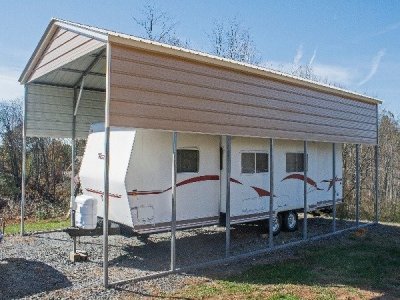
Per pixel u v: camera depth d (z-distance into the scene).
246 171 9.88
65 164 22.31
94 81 10.42
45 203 17.81
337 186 13.45
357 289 6.55
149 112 6.61
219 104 7.87
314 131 10.48
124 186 7.68
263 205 10.35
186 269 7.27
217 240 9.89
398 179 27.11
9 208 16.64
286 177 11.14
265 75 8.91
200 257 8.20
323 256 8.63
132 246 8.96
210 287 6.41
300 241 9.81
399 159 27.38
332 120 11.23
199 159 8.91
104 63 9.12
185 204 8.62
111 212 8.30
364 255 8.79
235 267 7.64
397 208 20.30
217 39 27.80
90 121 11.09
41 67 8.95
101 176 8.76
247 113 8.49
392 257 8.69
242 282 6.73
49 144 21.97
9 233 10.05
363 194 24.42
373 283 6.89
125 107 6.29
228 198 8.05
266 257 8.45
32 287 6.09
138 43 6.40
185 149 8.66
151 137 8.04
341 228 12.03
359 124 12.53
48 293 5.86
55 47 8.25
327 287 6.62
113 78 6.16
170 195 8.33
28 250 8.27
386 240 10.51
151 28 24.33
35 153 21.59
